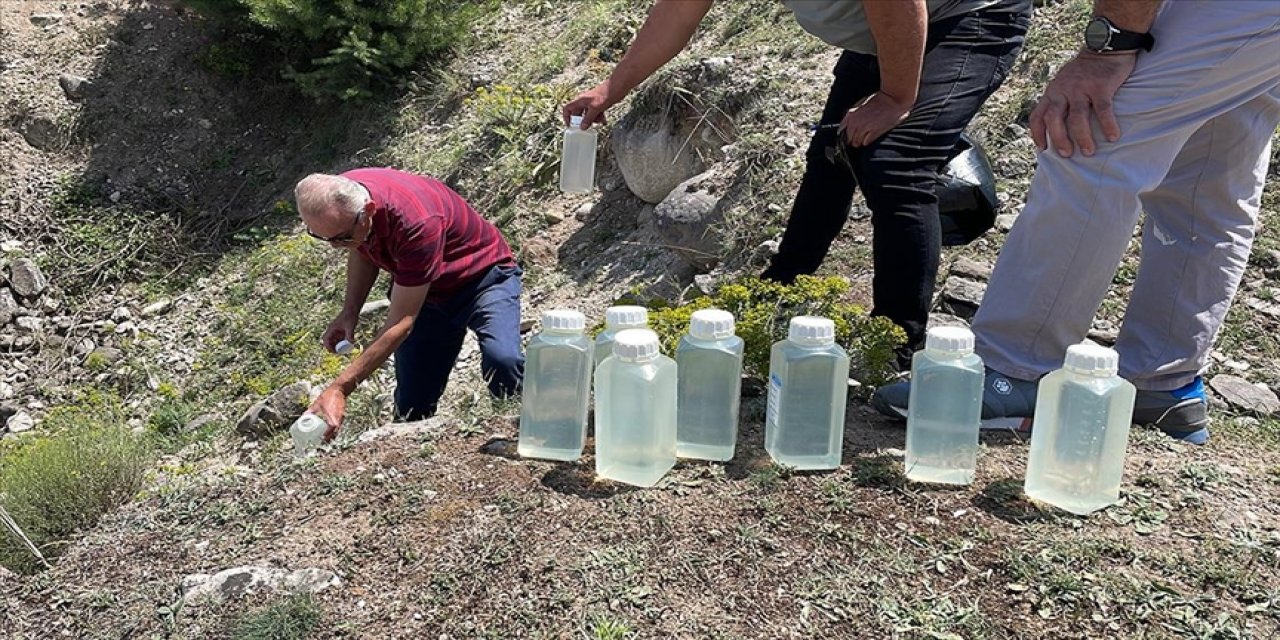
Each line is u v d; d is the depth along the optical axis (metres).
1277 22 2.44
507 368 4.06
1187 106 2.53
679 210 5.75
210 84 9.91
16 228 8.62
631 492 2.66
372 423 5.02
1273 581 2.29
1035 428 2.54
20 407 7.14
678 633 2.19
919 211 3.18
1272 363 3.85
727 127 6.27
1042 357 2.85
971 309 4.35
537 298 6.50
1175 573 2.31
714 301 3.48
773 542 2.44
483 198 7.68
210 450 5.75
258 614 2.35
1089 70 2.57
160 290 8.30
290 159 9.43
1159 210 2.92
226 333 7.48
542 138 7.73
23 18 10.20
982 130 5.64
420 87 9.22
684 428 2.80
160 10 10.30
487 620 2.27
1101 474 2.51
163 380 7.18
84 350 7.68
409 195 3.77
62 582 2.63
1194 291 2.88
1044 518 2.51
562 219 7.11
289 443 5.25
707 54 7.39
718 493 2.64
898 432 2.96
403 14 8.84
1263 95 2.75
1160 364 2.93
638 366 2.62
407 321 3.71
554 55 8.74
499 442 3.00
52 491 3.61
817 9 3.01
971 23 3.23
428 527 2.60
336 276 7.50
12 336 7.76
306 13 8.78
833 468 2.72
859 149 3.20
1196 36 2.47
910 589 2.28
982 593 2.27
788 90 6.26
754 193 5.69
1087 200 2.61
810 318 2.70
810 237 3.70
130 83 9.80
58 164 9.27
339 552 2.56
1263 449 3.01
